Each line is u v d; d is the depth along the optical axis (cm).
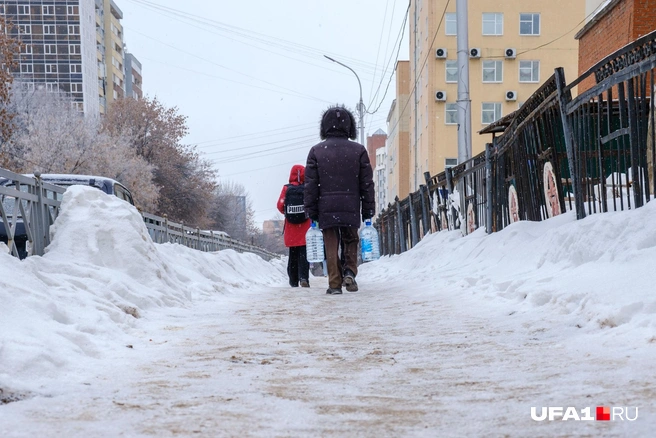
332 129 912
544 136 841
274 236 12219
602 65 655
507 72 4478
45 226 677
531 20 4469
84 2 8025
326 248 909
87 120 4853
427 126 4528
